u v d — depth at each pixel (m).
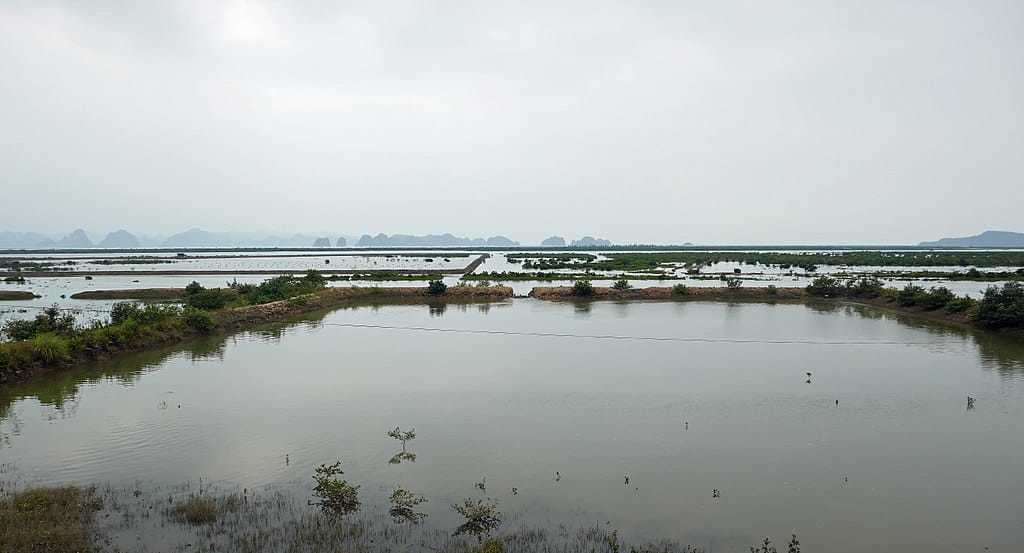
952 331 36.66
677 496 13.47
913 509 12.82
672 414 19.52
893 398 21.36
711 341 33.28
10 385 23.09
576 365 26.95
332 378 24.48
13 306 49.47
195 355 29.48
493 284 63.72
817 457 15.77
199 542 11.52
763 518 12.43
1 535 11.25
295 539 11.62
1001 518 12.41
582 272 87.50
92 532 11.77
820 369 26.06
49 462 15.38
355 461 15.50
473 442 16.92
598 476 14.57
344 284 67.25
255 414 19.48
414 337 35.00
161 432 17.72
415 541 11.55
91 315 43.31
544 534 11.77
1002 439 17.08
